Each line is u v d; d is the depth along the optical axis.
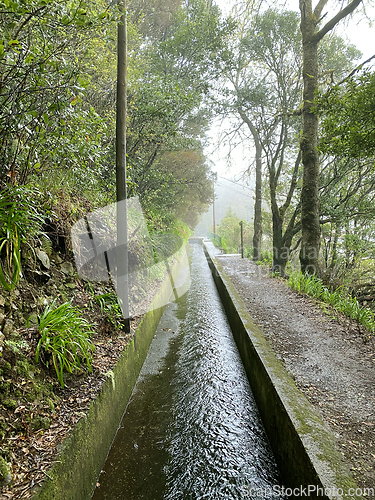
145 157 6.28
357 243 10.25
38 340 2.17
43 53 2.21
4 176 2.22
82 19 2.00
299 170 10.88
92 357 2.62
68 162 2.79
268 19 9.65
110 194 3.88
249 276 8.49
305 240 7.13
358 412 2.22
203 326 5.30
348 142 4.71
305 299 5.70
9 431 1.63
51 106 2.17
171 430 2.67
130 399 3.11
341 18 6.60
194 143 7.40
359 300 7.17
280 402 2.31
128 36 5.06
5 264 2.05
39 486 1.44
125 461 2.30
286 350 3.39
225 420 2.84
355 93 4.43
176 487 2.09
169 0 9.41
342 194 10.75
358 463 1.68
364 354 3.27
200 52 8.71
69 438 1.77
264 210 15.46
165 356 4.11
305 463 1.75
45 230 2.79
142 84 5.61
